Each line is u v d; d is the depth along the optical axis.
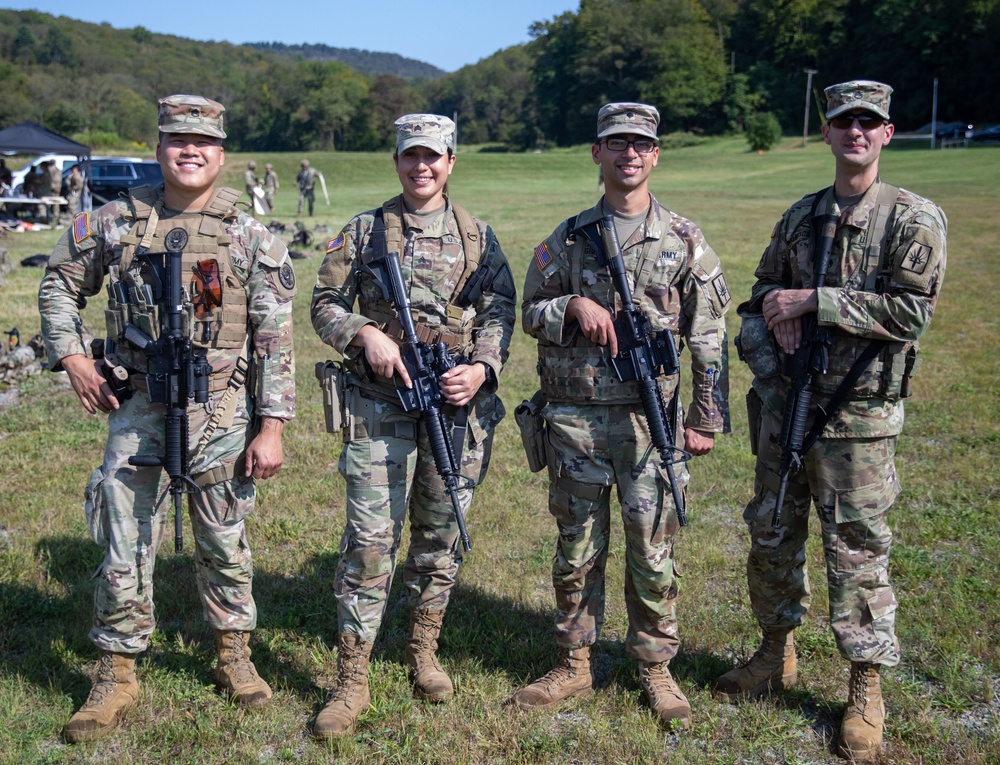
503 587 4.68
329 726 3.41
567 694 3.68
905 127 95.19
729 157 71.06
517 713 3.58
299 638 4.14
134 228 3.42
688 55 114.12
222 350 3.45
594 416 3.54
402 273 3.61
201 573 3.61
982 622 4.18
